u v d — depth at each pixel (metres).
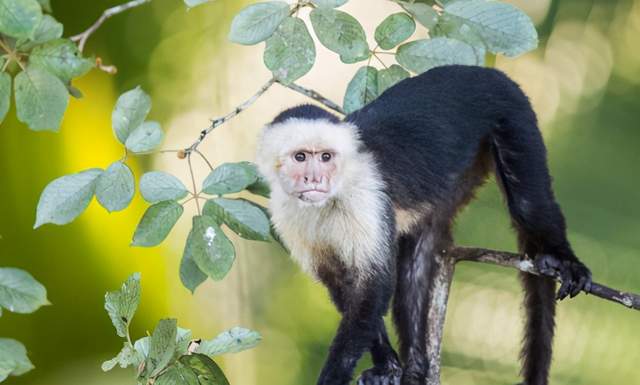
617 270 19.67
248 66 19.42
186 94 19.09
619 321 20.25
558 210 10.20
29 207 15.29
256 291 20.69
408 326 10.22
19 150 15.11
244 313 19.59
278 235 9.84
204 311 19.25
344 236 9.30
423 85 10.02
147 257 16.08
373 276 9.26
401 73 9.40
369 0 17.94
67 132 15.48
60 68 7.70
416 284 10.24
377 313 9.23
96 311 15.80
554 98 21.84
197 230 7.90
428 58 9.00
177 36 18.84
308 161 9.04
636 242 19.97
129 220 15.78
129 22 17.66
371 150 9.44
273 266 20.77
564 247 10.05
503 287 20.95
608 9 22.16
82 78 15.77
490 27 9.03
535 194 10.09
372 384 9.56
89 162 15.66
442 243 10.33
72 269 15.61
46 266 15.51
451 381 20.38
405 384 10.02
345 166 9.15
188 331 7.70
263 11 8.33
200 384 7.53
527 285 10.60
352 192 9.23
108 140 15.90
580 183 20.70
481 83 10.16
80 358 15.88
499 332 20.59
